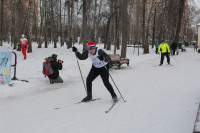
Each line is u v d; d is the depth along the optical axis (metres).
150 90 6.34
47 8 29.12
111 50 25.89
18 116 4.45
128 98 5.53
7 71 7.16
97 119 4.13
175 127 3.59
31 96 6.09
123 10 15.09
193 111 4.35
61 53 19.31
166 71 10.26
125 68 11.54
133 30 51.00
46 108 4.95
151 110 4.51
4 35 43.28
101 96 5.84
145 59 16.78
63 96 6.01
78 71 10.00
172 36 24.59
